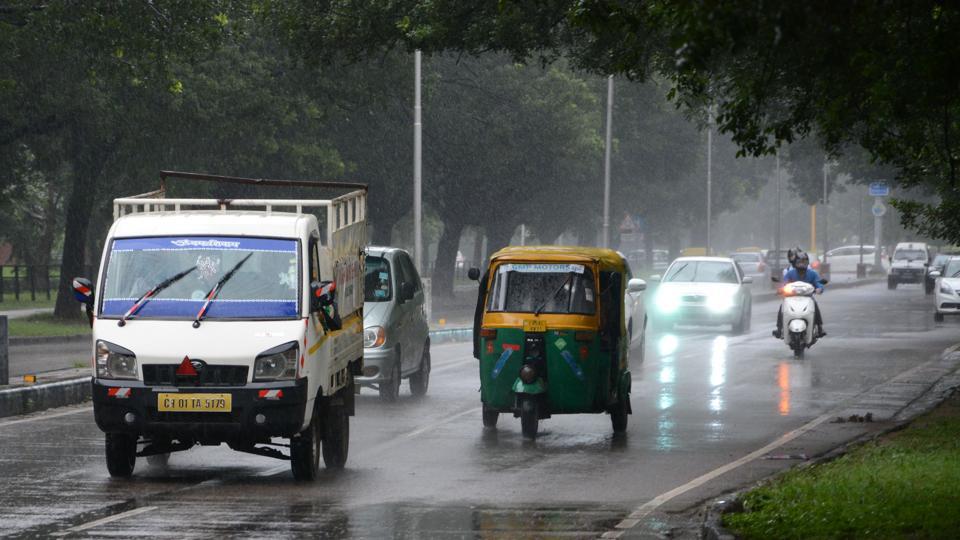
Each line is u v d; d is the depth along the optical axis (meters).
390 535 26.14
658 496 31.12
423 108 127.88
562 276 42.12
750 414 48.16
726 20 18.98
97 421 32.66
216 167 109.00
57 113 96.31
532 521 27.81
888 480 29.72
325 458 35.53
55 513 28.55
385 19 55.72
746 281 96.06
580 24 29.72
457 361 71.88
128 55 86.19
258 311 33.09
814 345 81.56
